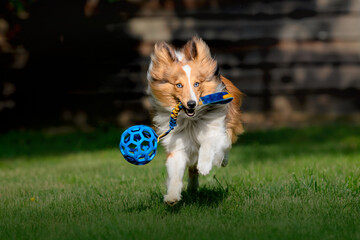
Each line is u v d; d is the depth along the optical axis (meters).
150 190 6.91
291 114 16.56
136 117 16.33
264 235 4.75
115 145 14.38
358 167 8.41
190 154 6.20
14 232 5.11
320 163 9.47
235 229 4.98
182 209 5.91
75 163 11.38
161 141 6.10
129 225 5.19
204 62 5.93
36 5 15.96
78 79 16.36
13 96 16.27
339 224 5.06
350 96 16.62
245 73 16.47
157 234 4.85
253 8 16.33
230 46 16.39
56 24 16.12
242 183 7.18
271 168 8.87
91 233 4.95
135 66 16.31
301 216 5.39
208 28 16.30
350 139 14.37
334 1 16.30
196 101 5.65
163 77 5.93
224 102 5.86
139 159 5.54
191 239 4.66
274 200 6.11
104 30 16.23
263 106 16.55
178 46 16.25
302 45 16.45
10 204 6.62
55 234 5.01
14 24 15.98
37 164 11.68
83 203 6.43
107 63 16.30
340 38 16.41
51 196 7.05
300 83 16.52
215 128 5.98
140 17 16.27
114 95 16.34
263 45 16.44
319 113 16.56
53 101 16.36
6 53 16.08
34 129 16.28
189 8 16.22
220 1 16.25
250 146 13.52
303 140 14.46
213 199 6.38
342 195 6.30
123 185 7.76
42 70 16.28
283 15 16.38
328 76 16.55
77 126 16.33
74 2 16.06
